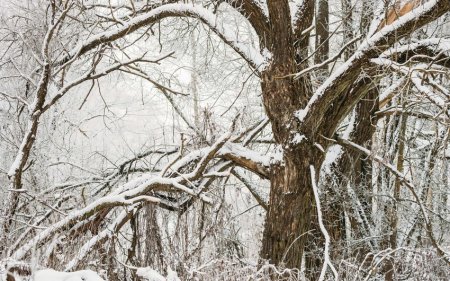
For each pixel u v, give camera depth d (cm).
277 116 816
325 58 1103
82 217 818
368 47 747
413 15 724
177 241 772
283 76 805
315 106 784
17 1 1133
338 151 1045
